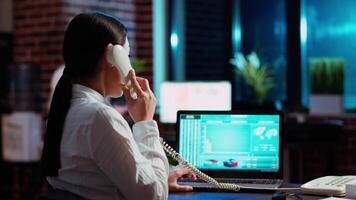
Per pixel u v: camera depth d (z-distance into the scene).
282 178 2.76
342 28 6.69
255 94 6.91
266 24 7.11
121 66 2.26
